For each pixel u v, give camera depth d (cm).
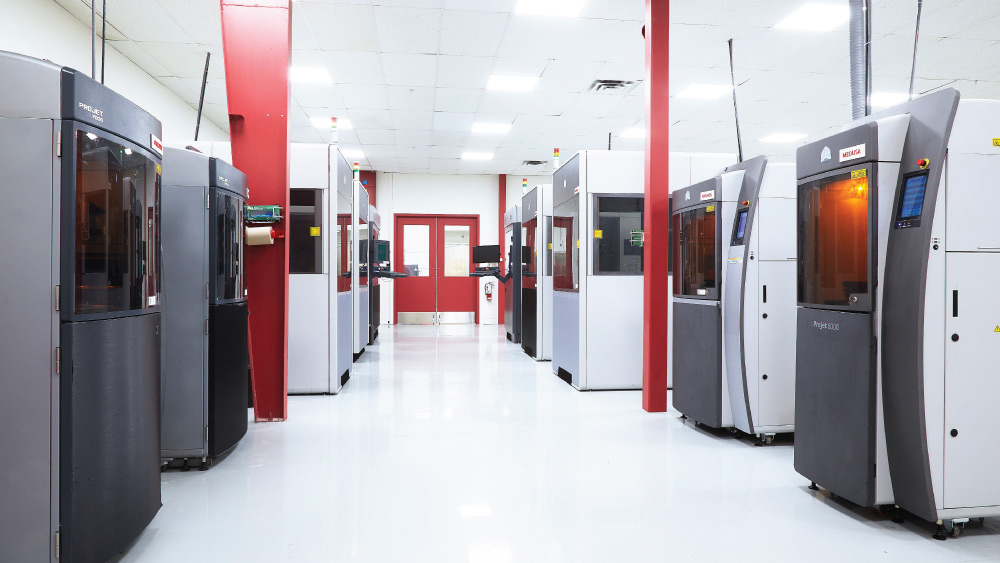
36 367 167
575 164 520
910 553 203
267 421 388
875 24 528
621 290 504
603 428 375
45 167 167
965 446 216
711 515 235
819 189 257
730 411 349
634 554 200
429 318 1248
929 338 213
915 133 222
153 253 215
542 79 672
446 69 638
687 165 514
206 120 839
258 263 386
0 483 166
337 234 479
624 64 625
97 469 181
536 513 236
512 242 884
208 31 530
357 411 418
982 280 217
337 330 484
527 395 482
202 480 274
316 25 525
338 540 209
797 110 811
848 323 238
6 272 165
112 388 188
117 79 581
